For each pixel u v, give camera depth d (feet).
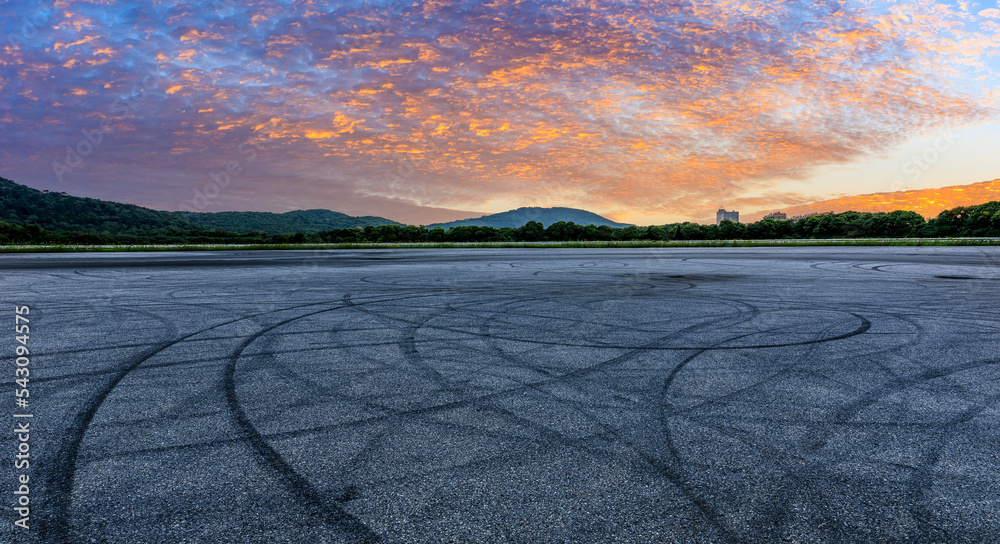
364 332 21.09
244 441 9.89
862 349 17.62
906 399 12.26
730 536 6.77
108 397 12.68
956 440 9.86
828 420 10.89
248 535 6.84
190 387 13.48
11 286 42.06
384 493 7.89
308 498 7.77
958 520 7.16
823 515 7.28
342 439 9.97
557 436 10.03
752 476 8.40
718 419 10.93
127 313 26.71
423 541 6.68
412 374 14.60
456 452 9.34
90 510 7.47
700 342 18.79
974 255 86.99
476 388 13.20
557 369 15.05
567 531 6.89
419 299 31.96
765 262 71.51
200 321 24.07
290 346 18.49
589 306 28.35
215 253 128.26
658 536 6.77
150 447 9.63
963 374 14.46
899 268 57.67
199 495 7.87
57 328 22.35
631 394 12.64
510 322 23.32
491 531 6.89
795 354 16.87
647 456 9.13
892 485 8.13
